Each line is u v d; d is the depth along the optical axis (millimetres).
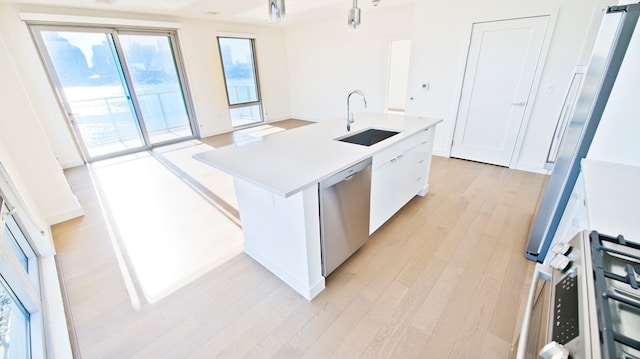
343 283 1882
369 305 1704
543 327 780
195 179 3730
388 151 2139
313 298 1767
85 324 1616
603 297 623
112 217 2801
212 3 4105
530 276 1888
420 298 1744
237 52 6176
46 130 3990
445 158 4320
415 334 1514
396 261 2076
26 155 2438
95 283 1927
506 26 3365
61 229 2594
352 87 6090
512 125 3672
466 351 1418
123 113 4941
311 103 7074
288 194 1290
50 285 1832
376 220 2264
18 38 3621
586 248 816
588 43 2873
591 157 1581
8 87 2270
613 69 1407
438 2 3768
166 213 2873
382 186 2195
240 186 1916
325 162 1703
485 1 3424
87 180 3754
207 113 5902
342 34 5828
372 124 2756
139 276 1990
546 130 3441
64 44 4027
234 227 2602
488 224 2512
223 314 1670
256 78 6664
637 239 863
